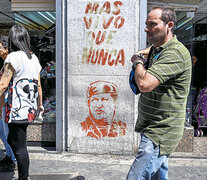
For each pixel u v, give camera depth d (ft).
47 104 14.03
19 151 8.62
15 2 13.67
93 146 12.70
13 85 8.42
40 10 13.62
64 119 12.88
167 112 6.15
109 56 12.34
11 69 8.21
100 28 12.26
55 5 13.50
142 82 5.76
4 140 10.61
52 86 14.07
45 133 13.85
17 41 8.52
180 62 5.85
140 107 6.72
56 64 12.62
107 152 12.67
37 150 13.15
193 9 13.10
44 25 13.96
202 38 19.45
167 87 6.04
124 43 12.24
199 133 16.24
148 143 6.32
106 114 12.55
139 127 6.81
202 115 16.97
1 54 10.17
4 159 10.77
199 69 20.51
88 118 12.65
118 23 12.18
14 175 10.26
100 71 12.44
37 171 10.65
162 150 6.27
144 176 6.36
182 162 11.89
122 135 12.57
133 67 6.32
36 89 8.93
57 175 10.28
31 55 8.91
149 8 12.98
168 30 6.20
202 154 13.03
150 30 6.25
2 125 10.50
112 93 12.45
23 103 8.48
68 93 12.65
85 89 12.55
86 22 12.28
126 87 12.38
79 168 11.01
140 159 6.32
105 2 12.12
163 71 5.73
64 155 12.51
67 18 12.35
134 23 12.14
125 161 11.84
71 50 12.46
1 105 10.06
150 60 6.70
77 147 12.79
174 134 6.25
